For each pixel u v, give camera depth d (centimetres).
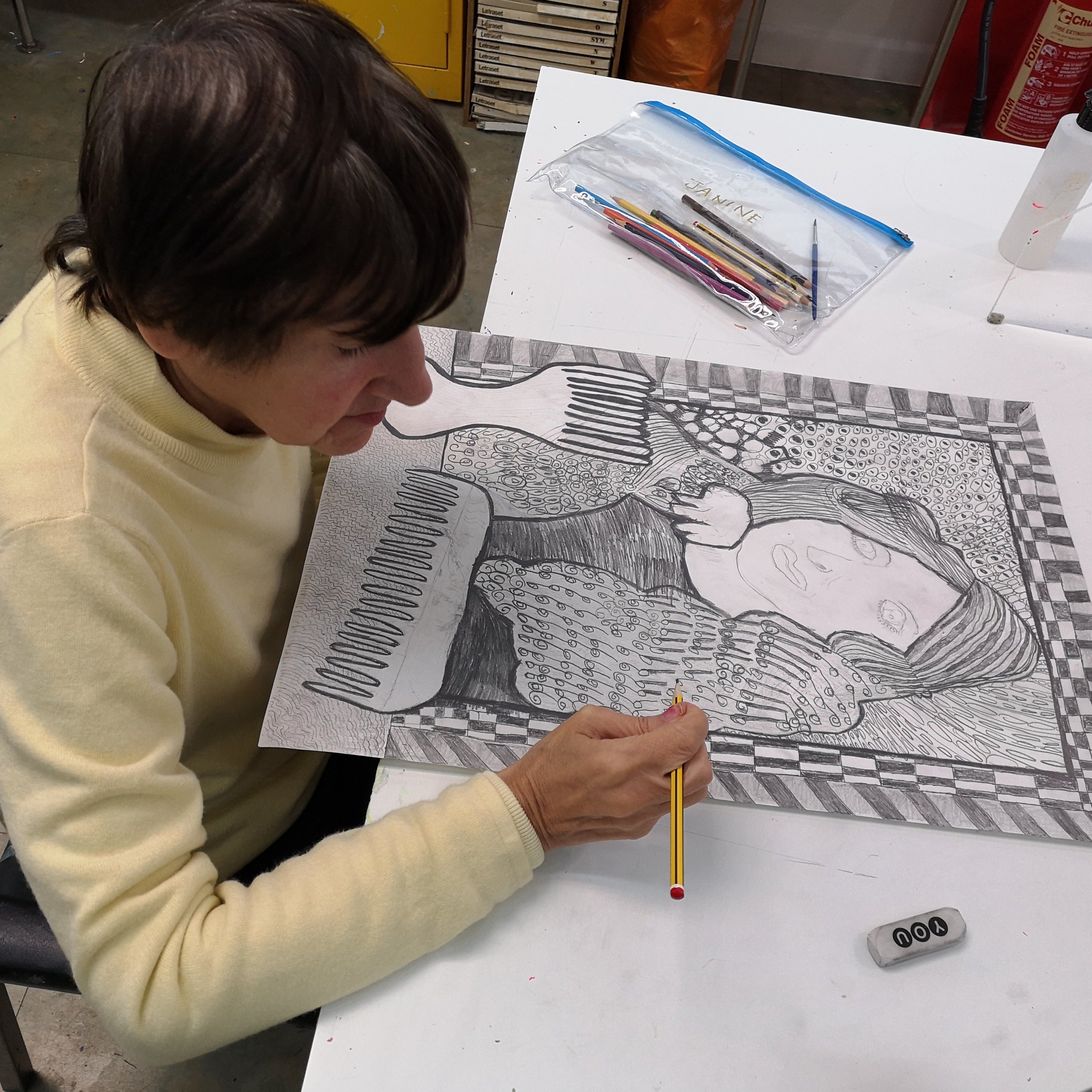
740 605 73
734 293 94
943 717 69
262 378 50
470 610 71
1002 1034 57
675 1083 54
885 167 109
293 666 67
